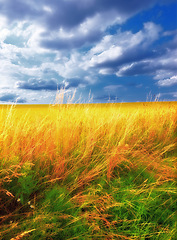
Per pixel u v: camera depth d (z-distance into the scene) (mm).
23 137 3059
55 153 2918
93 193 2369
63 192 2293
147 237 1884
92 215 2045
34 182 2410
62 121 3443
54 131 3287
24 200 2162
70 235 1852
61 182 2611
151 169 3346
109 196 2287
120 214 2143
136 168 3189
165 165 3328
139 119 5438
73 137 3398
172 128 4859
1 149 2520
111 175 2943
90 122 4031
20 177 2109
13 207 2107
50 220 1887
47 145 2973
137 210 2164
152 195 2463
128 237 1816
